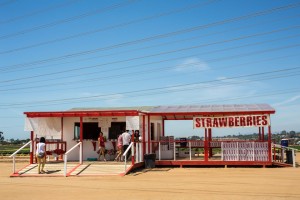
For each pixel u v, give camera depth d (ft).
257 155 72.74
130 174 63.46
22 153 148.25
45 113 72.43
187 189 45.88
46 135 75.31
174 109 79.66
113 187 48.96
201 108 80.28
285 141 80.79
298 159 98.32
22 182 56.65
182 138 90.27
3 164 96.32
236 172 64.95
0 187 51.39
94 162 71.20
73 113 71.61
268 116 71.72
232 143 74.02
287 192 42.98
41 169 65.67
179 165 75.31
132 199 39.73
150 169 71.46
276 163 72.74
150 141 77.25
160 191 44.62
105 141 76.13
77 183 53.93
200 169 71.15
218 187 47.37
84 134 78.89
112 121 78.33
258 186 47.96
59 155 78.84
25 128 72.13
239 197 39.75
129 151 73.72
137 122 68.74
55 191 46.62
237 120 73.00
